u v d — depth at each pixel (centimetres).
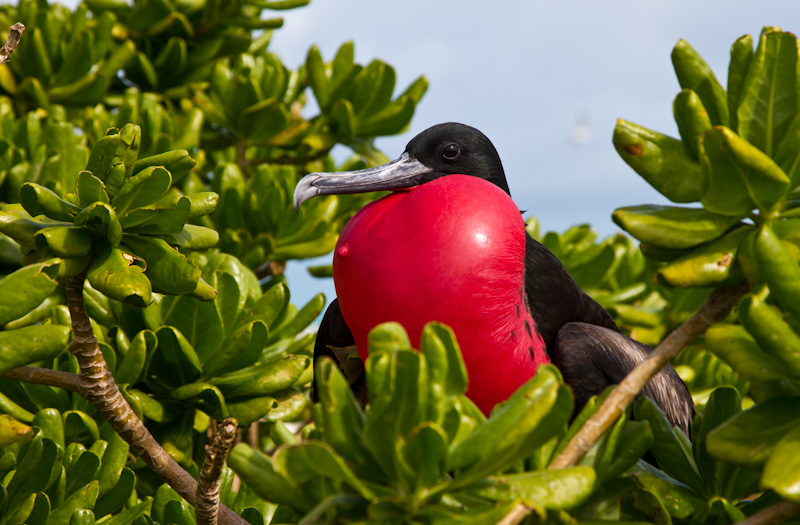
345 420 219
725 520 278
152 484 431
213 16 730
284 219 604
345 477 212
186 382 446
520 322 385
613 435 245
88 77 691
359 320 382
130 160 286
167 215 293
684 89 265
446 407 222
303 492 239
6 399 396
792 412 241
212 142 728
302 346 497
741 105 262
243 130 691
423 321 362
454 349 217
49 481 343
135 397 397
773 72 257
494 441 215
